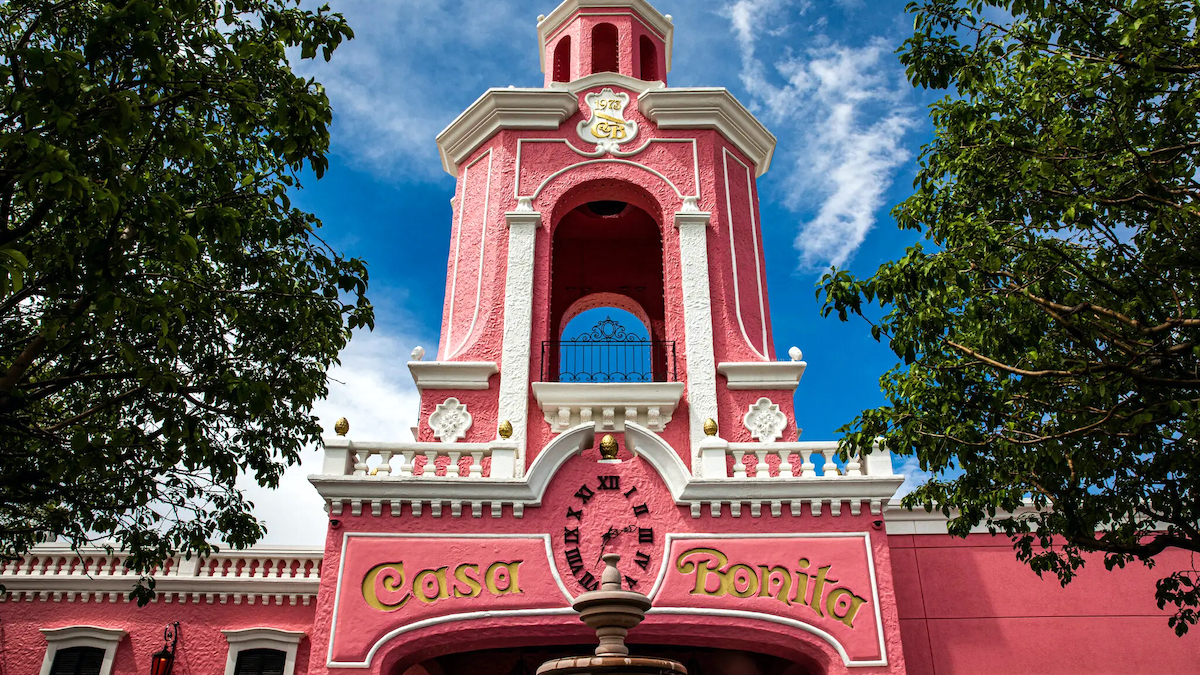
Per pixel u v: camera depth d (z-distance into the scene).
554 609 12.32
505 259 16.16
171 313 9.91
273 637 17.53
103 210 8.64
